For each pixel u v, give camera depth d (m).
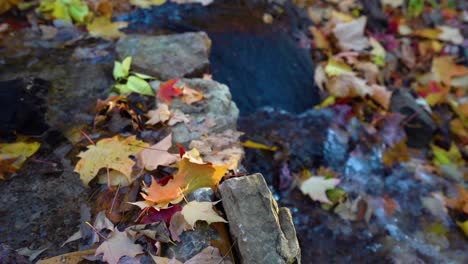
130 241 0.93
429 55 1.82
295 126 1.45
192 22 1.53
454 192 1.44
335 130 1.47
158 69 1.27
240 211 0.92
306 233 1.30
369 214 1.35
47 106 1.17
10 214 1.00
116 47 1.32
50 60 1.29
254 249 0.89
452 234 1.36
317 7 1.79
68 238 0.96
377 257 1.28
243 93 1.46
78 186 1.04
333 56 1.63
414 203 1.40
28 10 1.44
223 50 1.49
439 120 1.62
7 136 1.11
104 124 1.15
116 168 1.03
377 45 1.72
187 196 0.98
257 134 1.41
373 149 1.48
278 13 1.67
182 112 1.17
